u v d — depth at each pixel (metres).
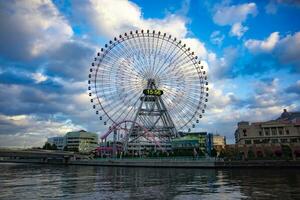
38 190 61.72
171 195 52.59
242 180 75.50
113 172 118.81
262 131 176.12
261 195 49.91
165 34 159.12
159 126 183.00
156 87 161.75
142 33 157.12
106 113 152.75
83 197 51.84
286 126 173.25
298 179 76.00
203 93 159.75
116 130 199.88
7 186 69.31
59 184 73.25
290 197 47.53
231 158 137.25
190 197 49.97
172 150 184.12
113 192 57.75
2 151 175.88
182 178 84.56
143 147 193.62
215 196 50.34
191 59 161.00
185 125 154.12
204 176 90.50
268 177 83.25
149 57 159.12
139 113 181.00
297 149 144.62
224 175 93.25
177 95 156.75
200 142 189.38
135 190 60.19
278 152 147.12
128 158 170.75
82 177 94.69
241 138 178.62
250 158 135.38
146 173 108.81
